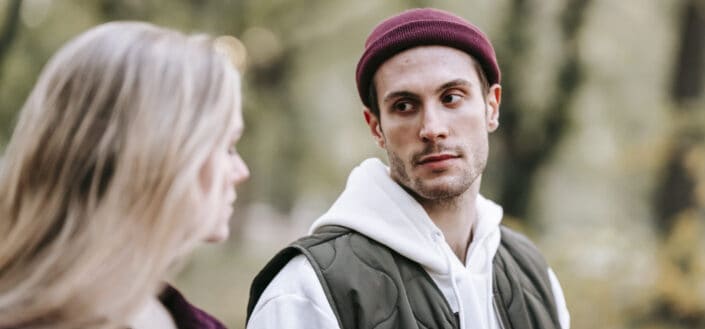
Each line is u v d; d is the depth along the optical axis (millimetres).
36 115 937
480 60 1604
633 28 7465
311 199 9820
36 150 921
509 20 7336
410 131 1549
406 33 1552
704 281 5066
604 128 7551
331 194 9141
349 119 8531
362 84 1650
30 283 891
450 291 1614
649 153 5820
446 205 1649
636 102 7430
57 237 912
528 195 7770
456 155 1544
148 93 931
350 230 1643
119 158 911
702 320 5062
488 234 1716
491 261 1722
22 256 917
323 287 1523
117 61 941
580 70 7500
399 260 1605
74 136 917
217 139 987
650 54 7465
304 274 1555
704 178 5430
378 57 1575
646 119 7199
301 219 13422
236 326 7387
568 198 7758
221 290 8391
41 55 6793
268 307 1552
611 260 5195
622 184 6957
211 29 7738
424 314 1552
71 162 911
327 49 8156
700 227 5395
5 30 6668
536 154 7719
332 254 1576
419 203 1659
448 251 1629
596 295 5078
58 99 934
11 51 6703
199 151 953
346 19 7996
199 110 966
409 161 1558
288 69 8414
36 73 6711
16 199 927
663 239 5520
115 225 903
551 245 5684
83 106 925
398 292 1549
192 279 8594
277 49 8273
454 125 1542
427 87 1527
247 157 8508
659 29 7352
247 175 1140
